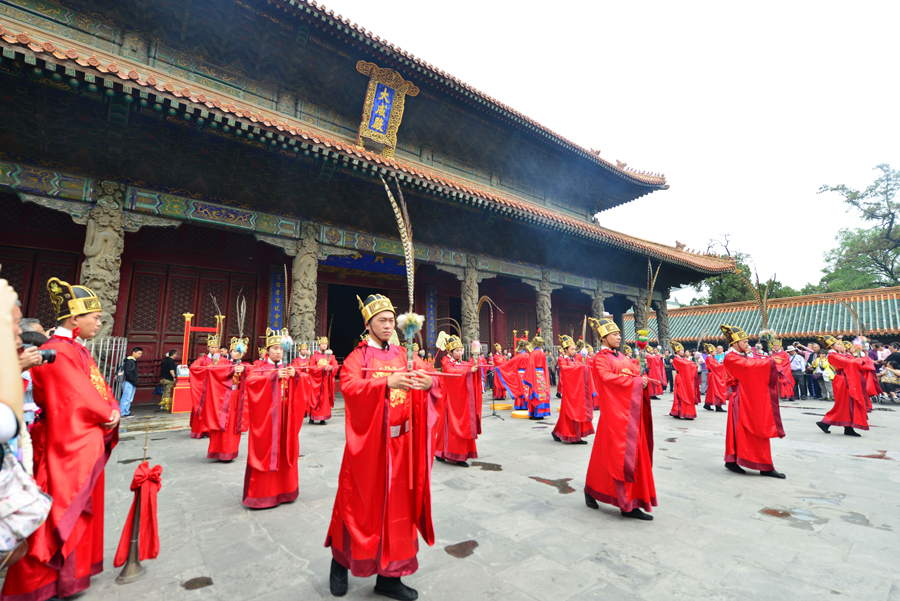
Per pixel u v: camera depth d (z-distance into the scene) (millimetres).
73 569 2906
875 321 24047
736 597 2953
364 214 15094
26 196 9445
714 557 3600
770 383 6254
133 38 12805
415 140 19453
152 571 3373
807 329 26359
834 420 9609
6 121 9219
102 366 9539
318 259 13844
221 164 11828
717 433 9938
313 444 8445
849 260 39031
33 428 2924
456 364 9984
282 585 3162
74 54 8047
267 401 4953
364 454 2938
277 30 14211
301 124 15703
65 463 2822
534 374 11961
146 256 14023
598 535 4078
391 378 2885
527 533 4125
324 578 3277
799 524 4363
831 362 9828
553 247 21375
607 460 4633
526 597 2965
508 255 19969
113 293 10156
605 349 5070
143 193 10930
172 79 13250
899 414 13031
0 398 1548
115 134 10117
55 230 12539
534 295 26062
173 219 11336
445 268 17391
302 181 13289
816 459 7297
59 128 9672
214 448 7074
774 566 3430
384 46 15156
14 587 2740
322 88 16344
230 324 15289
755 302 30594
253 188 12766
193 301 14742
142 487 3402
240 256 15828
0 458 1625
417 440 3182
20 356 2455
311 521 4480
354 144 16891
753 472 6508
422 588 3092
